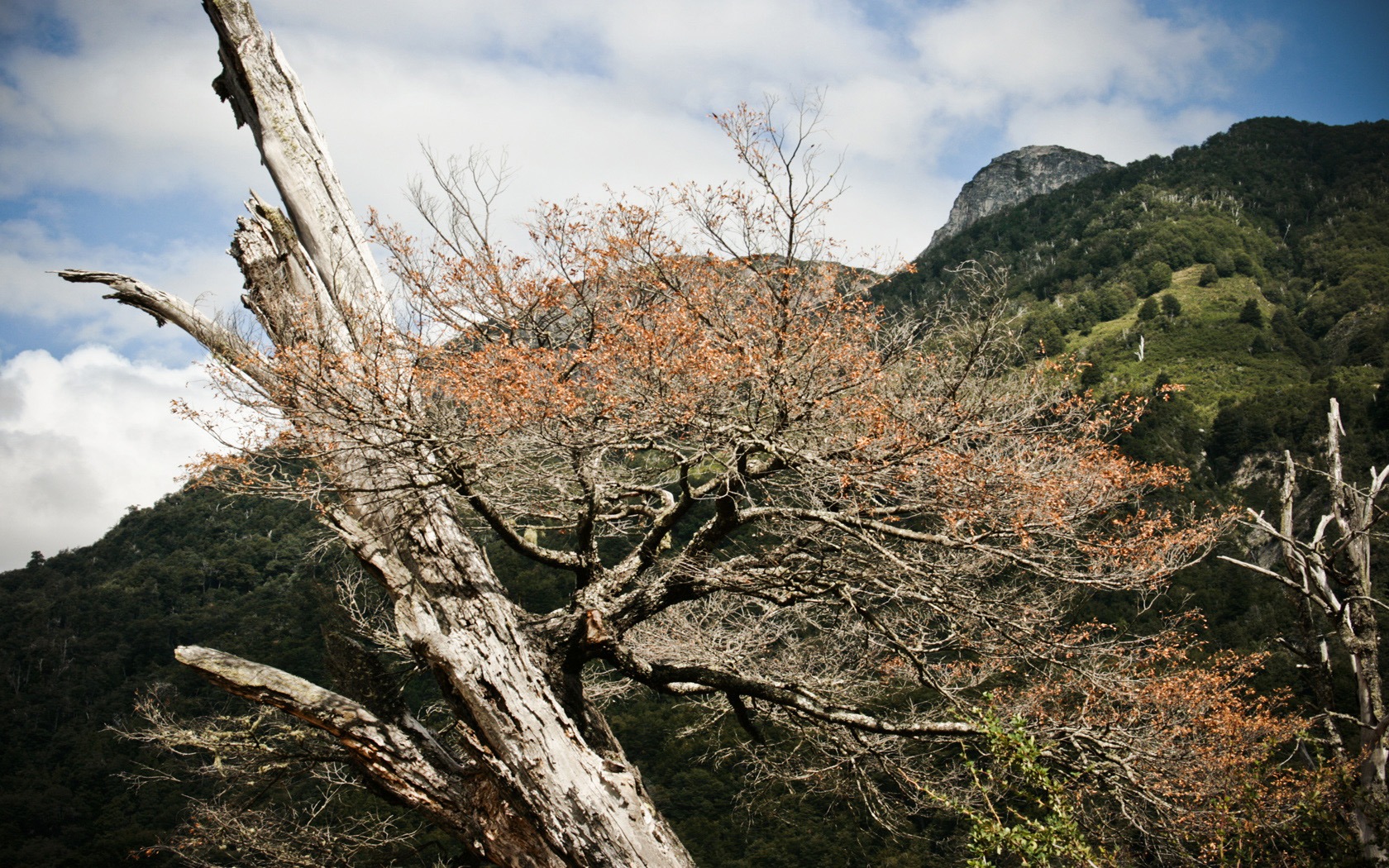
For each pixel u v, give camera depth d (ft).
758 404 23.20
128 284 27.94
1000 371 24.89
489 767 22.85
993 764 27.22
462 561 25.21
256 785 34.63
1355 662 41.27
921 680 26.96
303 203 29.43
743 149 23.82
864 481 22.15
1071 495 23.22
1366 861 31.40
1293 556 43.78
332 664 26.07
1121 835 27.37
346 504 26.66
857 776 32.04
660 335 23.31
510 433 23.07
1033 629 24.84
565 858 22.27
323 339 23.17
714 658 31.35
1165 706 28.09
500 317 27.58
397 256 27.45
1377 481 43.47
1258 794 29.84
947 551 27.09
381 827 37.73
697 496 26.00
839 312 24.08
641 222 26.37
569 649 26.48
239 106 31.83
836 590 25.48
